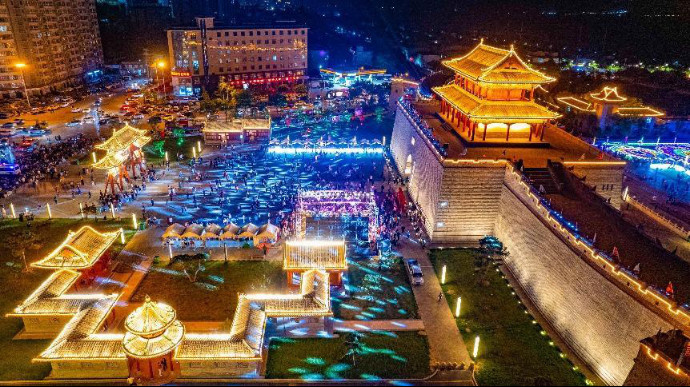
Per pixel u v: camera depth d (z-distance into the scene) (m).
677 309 32.25
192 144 105.56
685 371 28.16
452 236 62.81
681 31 167.38
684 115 119.94
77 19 167.88
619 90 129.62
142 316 37.19
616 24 193.12
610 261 39.03
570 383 38.47
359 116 134.88
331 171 89.81
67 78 163.50
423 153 73.50
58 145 100.19
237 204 73.94
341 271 51.22
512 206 57.62
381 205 73.50
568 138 75.19
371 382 38.38
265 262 56.97
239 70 158.75
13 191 77.19
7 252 58.06
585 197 56.34
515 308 49.06
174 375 38.81
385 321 46.44
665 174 88.50
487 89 70.06
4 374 38.66
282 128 121.50
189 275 53.09
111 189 77.00
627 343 36.28
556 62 178.00
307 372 39.53
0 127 111.88
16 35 139.88
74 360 37.12
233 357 37.78
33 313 42.78
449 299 50.19
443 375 39.25
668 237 60.91
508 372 39.78
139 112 131.62
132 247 59.97
